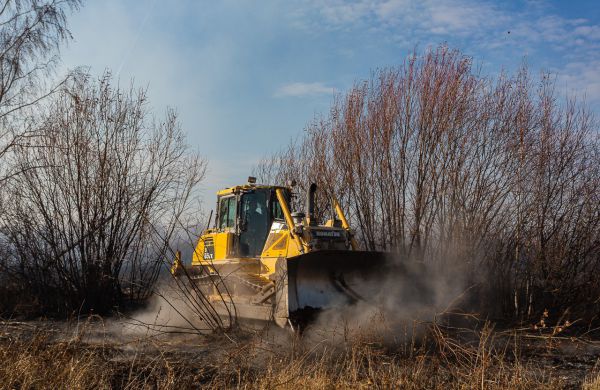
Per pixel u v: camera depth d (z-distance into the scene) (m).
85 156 12.20
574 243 10.51
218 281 9.73
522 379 6.01
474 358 6.92
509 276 10.75
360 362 6.60
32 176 11.88
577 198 10.59
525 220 10.62
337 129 12.96
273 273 8.85
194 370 6.39
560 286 10.44
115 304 12.46
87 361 5.87
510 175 10.77
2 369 5.29
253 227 9.98
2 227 11.88
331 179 12.94
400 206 11.70
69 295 12.08
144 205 12.31
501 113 11.02
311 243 8.77
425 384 5.87
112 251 12.39
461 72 11.41
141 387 5.68
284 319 7.88
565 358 7.81
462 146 11.09
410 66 11.86
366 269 8.78
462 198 11.01
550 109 10.91
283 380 5.54
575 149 10.72
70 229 12.12
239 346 6.60
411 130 11.66
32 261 12.05
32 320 11.16
